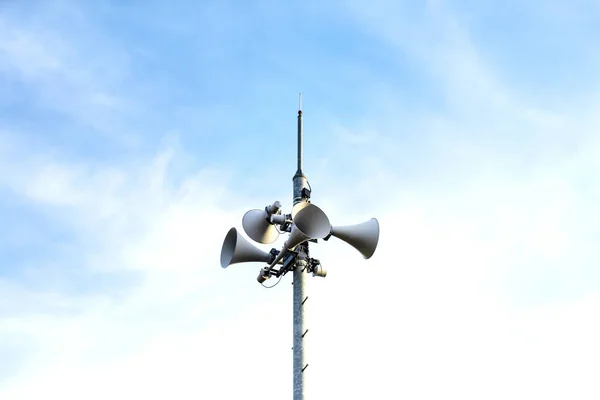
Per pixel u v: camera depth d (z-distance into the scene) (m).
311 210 12.59
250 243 13.73
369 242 13.35
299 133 14.65
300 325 12.52
